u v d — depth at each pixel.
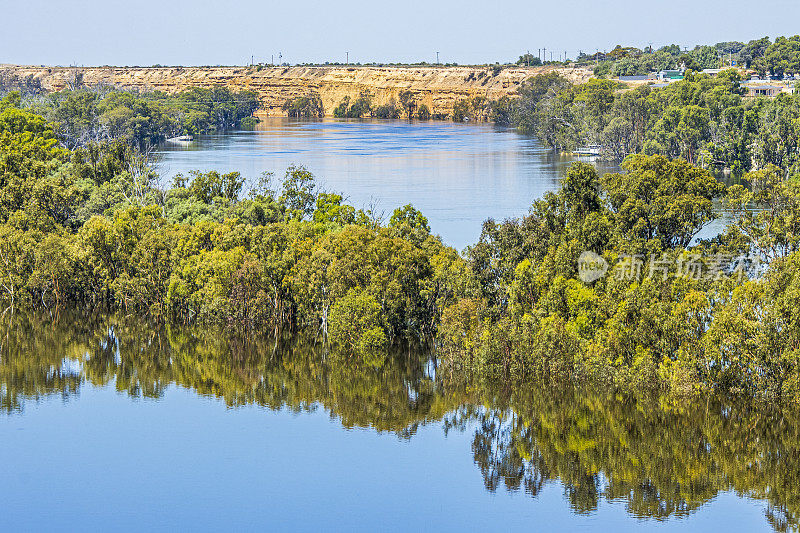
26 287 126.94
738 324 85.00
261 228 119.12
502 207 183.50
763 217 115.62
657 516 73.44
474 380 98.00
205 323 118.62
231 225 122.69
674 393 87.31
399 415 93.88
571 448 85.44
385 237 110.31
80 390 101.88
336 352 108.06
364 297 104.00
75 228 144.62
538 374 95.12
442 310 104.38
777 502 75.50
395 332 108.31
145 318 123.06
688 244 115.38
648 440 86.12
